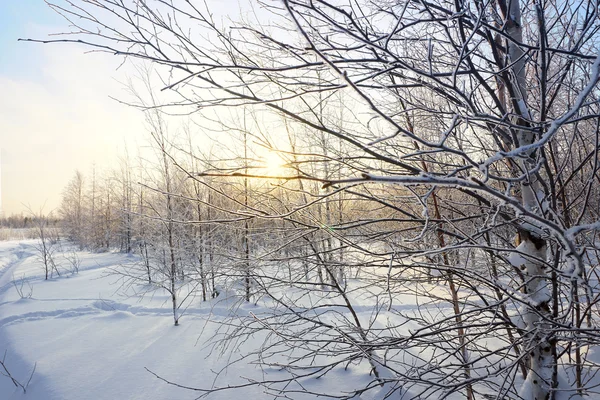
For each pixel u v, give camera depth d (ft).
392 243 9.00
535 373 8.58
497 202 8.21
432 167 10.34
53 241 72.23
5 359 22.79
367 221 8.46
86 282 46.60
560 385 9.04
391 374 13.76
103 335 25.61
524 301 7.48
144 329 26.45
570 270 5.82
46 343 24.34
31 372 20.03
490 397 9.07
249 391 16.05
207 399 15.84
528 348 7.61
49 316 31.04
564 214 9.09
